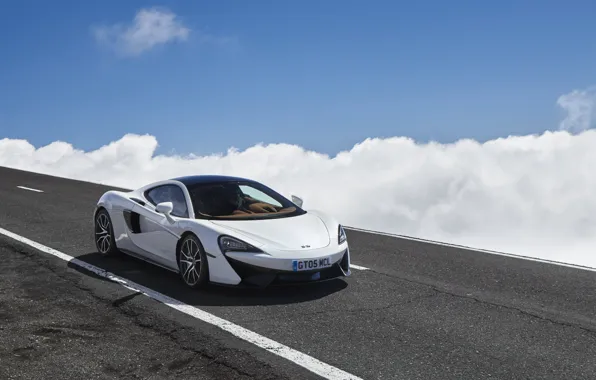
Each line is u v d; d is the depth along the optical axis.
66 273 5.96
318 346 4.05
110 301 5.01
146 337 4.16
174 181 6.32
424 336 4.33
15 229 8.51
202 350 3.92
